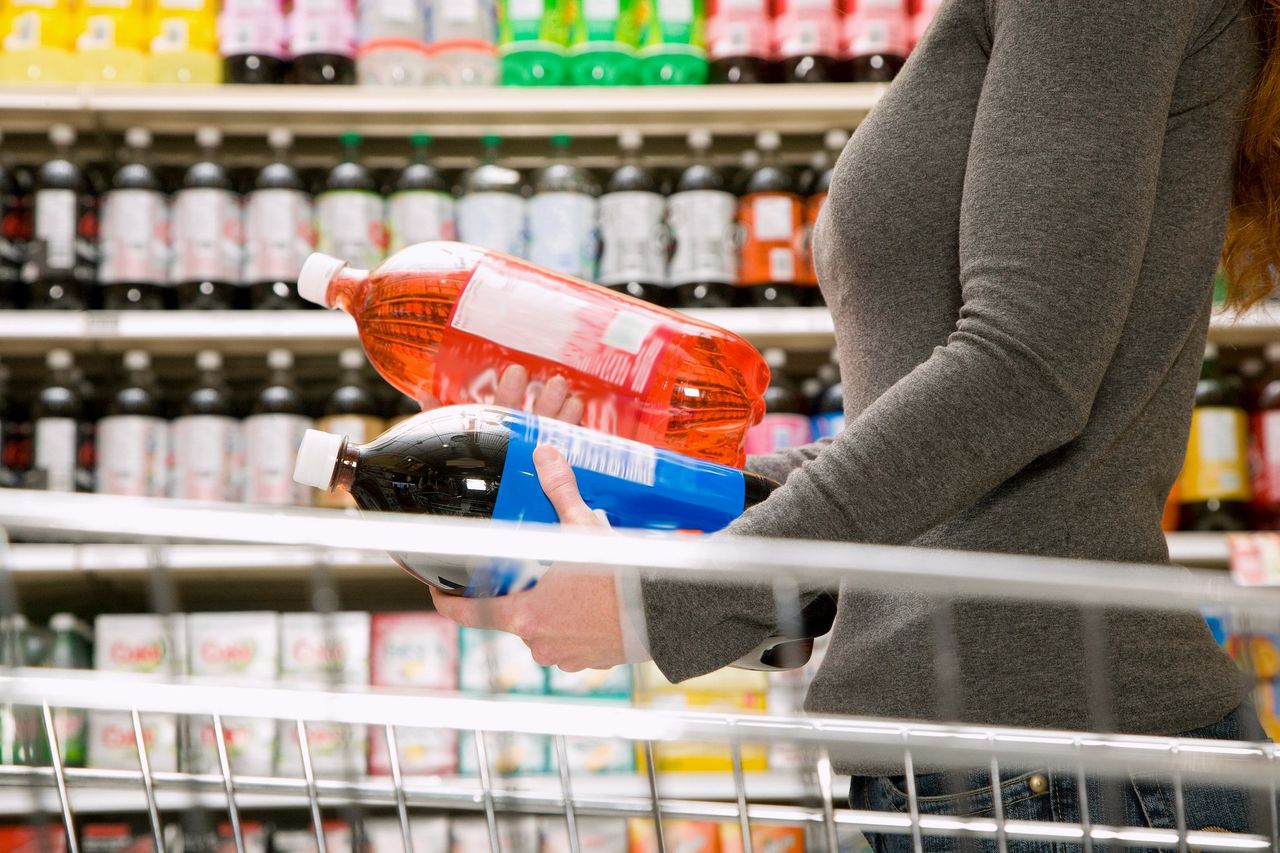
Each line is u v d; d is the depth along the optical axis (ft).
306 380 8.27
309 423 7.39
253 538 1.90
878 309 3.15
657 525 2.84
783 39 7.84
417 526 1.93
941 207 3.09
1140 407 2.94
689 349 3.15
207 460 7.23
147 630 6.91
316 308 7.43
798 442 7.47
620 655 2.75
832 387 7.72
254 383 8.27
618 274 7.39
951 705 2.33
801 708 2.47
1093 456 2.92
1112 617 2.84
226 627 6.92
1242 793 2.71
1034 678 2.84
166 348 7.61
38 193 7.34
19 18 7.43
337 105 7.36
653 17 7.77
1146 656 2.84
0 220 7.39
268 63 7.58
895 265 3.12
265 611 7.61
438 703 2.20
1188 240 2.99
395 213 7.48
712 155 8.36
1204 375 7.70
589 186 7.63
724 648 2.70
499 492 2.80
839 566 1.95
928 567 1.96
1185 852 2.46
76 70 7.48
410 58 7.57
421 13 7.68
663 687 6.79
